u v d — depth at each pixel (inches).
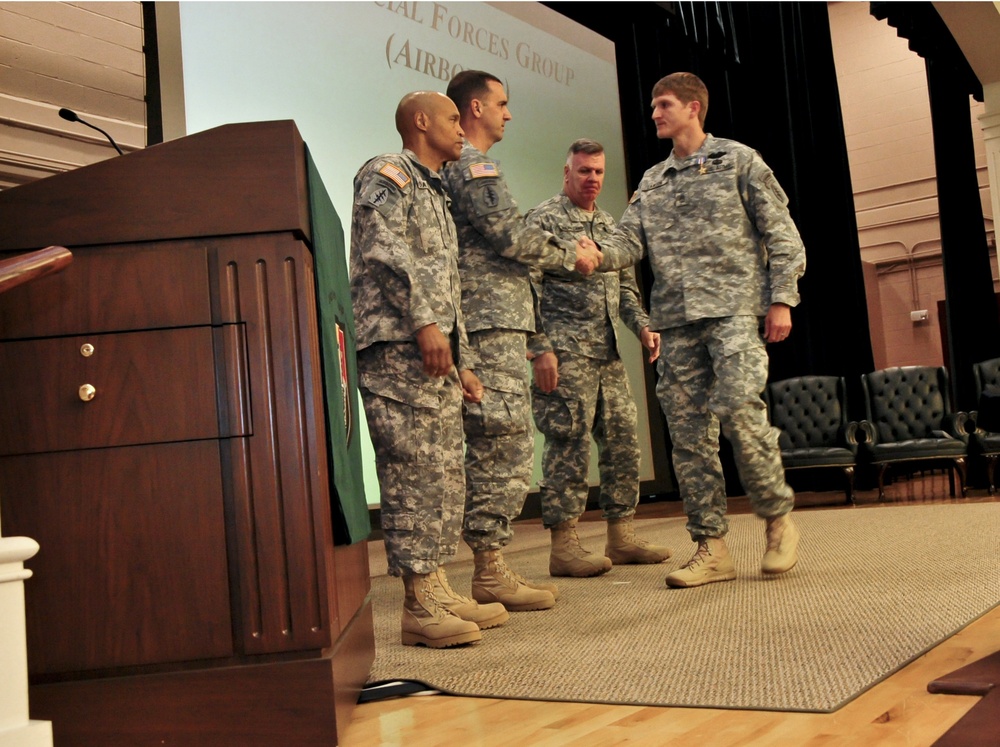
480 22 262.2
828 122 349.4
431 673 75.5
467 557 178.2
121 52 138.9
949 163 344.2
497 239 101.2
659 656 76.3
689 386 117.9
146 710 52.1
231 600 53.2
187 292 54.3
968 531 157.2
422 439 83.7
